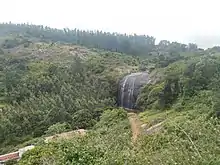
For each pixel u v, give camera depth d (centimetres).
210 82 3762
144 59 8925
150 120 3812
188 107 3628
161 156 1091
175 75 4472
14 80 5475
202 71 3938
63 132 4138
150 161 1091
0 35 12425
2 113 4672
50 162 1505
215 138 1077
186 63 4569
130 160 1128
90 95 5678
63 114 4853
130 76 6331
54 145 2062
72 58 7888
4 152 4038
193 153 977
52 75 5884
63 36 13512
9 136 4447
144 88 5672
